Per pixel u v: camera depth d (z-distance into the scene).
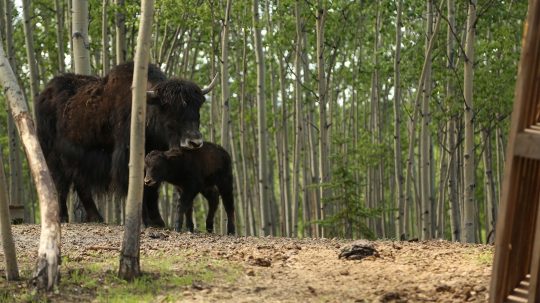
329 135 29.92
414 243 10.54
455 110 20.92
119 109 12.53
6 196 7.38
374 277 7.74
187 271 7.99
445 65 22.62
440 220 24.88
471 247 9.95
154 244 10.20
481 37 23.67
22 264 8.47
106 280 7.50
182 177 12.50
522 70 5.36
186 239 10.88
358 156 29.17
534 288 5.44
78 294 7.00
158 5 19.73
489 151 25.38
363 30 28.20
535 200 6.08
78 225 12.46
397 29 20.53
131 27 22.19
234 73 30.61
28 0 22.12
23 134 7.27
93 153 13.20
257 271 8.09
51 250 6.93
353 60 28.52
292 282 7.57
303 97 29.73
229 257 9.00
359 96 34.91
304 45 24.75
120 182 12.55
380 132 29.27
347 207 16.53
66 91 13.75
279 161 28.08
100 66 23.08
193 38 27.84
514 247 5.79
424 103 20.48
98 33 23.20
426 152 20.72
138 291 7.14
